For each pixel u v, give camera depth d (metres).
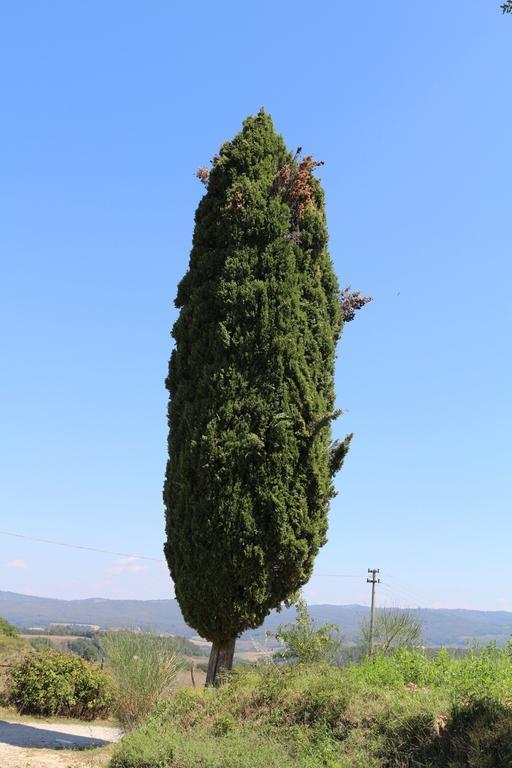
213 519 12.63
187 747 9.18
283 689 10.48
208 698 11.39
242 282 13.87
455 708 8.15
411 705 8.74
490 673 9.20
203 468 12.86
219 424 13.10
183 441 13.54
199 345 13.87
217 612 12.57
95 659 19.48
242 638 14.43
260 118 15.25
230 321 13.67
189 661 15.48
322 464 13.30
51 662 18.56
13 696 18.16
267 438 12.98
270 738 9.41
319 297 14.30
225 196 14.52
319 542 13.12
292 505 12.81
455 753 7.68
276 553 12.60
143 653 14.38
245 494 12.71
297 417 13.18
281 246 14.09
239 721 10.25
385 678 10.29
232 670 12.23
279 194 14.62
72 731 15.52
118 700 14.04
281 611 12.93
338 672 10.91
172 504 13.41
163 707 11.68
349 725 9.05
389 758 8.09
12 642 29.36
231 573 12.51
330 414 13.12
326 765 8.34
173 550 13.26
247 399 13.20
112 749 11.70
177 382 14.23
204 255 14.41
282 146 15.30
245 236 14.19
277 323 13.62
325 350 14.09
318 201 15.14
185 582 12.84
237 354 13.48
